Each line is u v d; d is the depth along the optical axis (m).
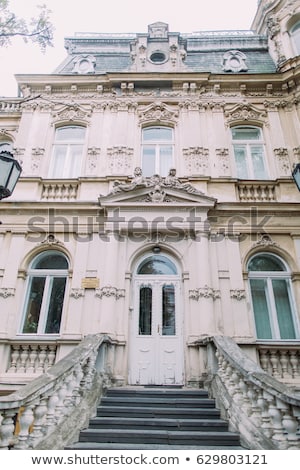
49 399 4.59
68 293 8.12
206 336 7.30
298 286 8.05
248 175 9.83
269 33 12.87
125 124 10.39
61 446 4.50
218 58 12.81
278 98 10.88
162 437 4.90
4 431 3.72
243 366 5.11
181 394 6.48
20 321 7.89
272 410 4.30
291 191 9.13
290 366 7.18
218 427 5.28
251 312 7.95
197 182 9.35
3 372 7.18
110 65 12.50
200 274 8.05
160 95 10.97
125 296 8.04
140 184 8.92
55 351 7.43
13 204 8.88
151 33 12.68
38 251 8.66
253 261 8.70
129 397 6.36
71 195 9.32
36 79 11.03
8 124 11.12
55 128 10.68
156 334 7.86
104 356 6.93
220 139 10.11
